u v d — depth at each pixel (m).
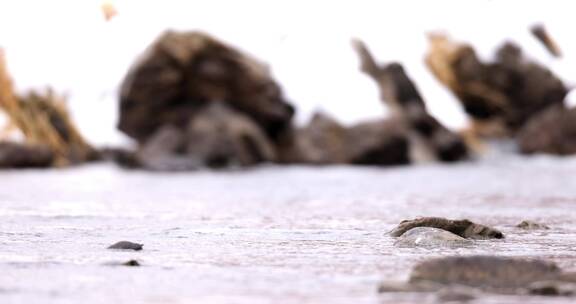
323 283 16.94
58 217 36.91
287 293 15.62
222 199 53.09
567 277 15.95
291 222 34.47
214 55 136.75
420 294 15.21
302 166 133.75
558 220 35.84
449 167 125.75
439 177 91.75
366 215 39.09
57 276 17.62
